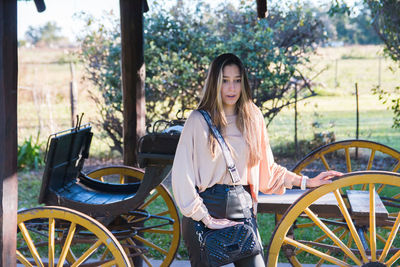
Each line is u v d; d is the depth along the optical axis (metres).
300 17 8.12
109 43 8.18
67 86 17.55
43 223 3.33
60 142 3.23
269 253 2.69
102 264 3.11
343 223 3.28
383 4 7.50
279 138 9.16
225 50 7.90
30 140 8.98
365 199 2.97
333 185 2.60
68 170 3.53
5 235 2.51
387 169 7.70
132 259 3.98
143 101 4.22
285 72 7.90
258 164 2.44
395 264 4.18
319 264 3.42
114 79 8.09
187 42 8.07
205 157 2.33
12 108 2.49
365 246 2.88
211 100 2.37
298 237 4.90
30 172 8.55
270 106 9.15
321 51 21.56
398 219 2.65
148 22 7.99
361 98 14.67
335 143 3.89
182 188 2.29
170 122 3.37
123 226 3.52
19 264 4.30
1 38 2.40
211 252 2.24
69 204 3.21
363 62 20.41
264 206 3.05
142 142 3.12
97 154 9.42
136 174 4.02
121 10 4.08
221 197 2.32
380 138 9.63
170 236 5.06
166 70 7.88
